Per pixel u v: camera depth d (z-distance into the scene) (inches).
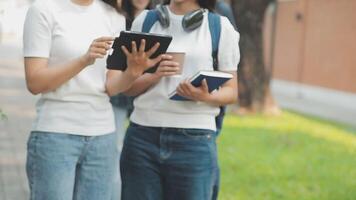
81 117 142.9
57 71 137.5
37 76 138.6
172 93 148.8
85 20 144.5
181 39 151.8
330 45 836.6
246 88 593.6
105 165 148.3
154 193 156.8
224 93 151.2
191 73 150.6
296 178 346.6
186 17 151.3
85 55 135.6
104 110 147.5
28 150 145.6
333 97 822.5
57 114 141.7
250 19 577.9
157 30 154.8
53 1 142.7
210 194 156.8
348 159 409.7
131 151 157.5
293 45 944.3
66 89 141.3
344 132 538.6
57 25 141.4
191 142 151.9
